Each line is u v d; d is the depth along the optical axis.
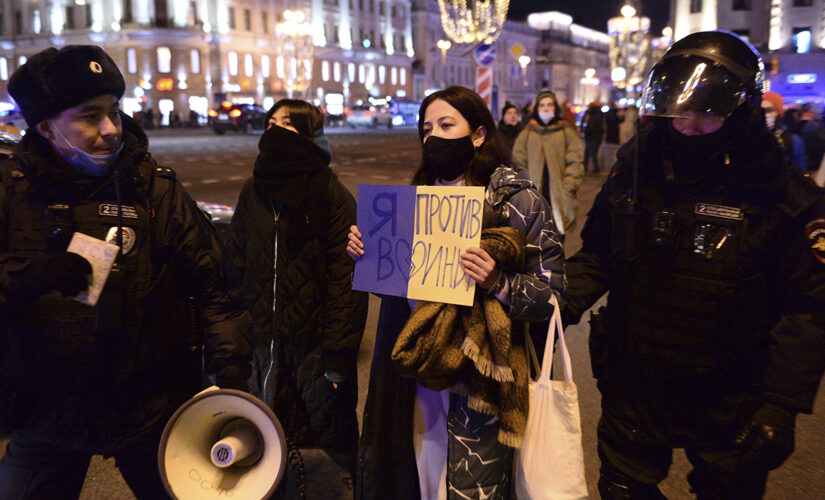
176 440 1.91
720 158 1.95
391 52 79.00
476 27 23.72
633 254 2.05
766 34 42.62
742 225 1.92
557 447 2.01
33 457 1.99
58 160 1.87
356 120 57.41
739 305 1.93
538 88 106.75
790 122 14.69
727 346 1.95
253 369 2.77
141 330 1.94
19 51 63.91
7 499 1.99
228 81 60.62
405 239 2.08
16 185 1.85
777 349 1.92
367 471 2.24
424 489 2.20
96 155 1.83
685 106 1.91
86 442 1.94
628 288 2.08
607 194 2.18
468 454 2.08
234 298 2.15
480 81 12.27
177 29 56.25
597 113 19.77
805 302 1.91
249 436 1.99
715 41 1.96
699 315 1.95
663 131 2.02
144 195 1.93
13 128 4.20
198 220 2.07
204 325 2.12
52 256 1.77
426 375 2.00
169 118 54.56
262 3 63.34
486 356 1.95
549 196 6.68
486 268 1.91
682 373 1.99
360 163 21.91
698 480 2.11
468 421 2.08
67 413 1.92
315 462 3.41
